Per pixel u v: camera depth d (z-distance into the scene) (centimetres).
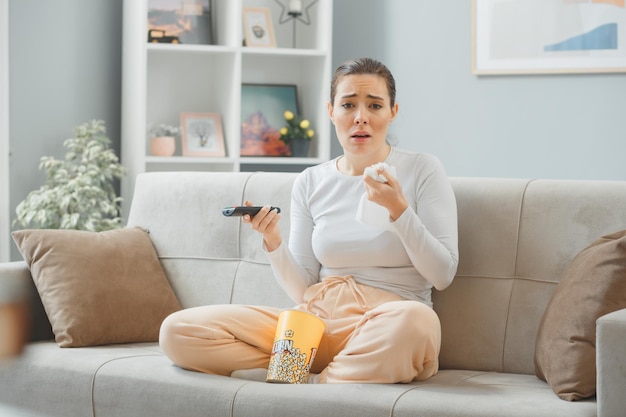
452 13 441
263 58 480
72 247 260
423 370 204
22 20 426
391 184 210
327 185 237
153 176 294
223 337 215
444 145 448
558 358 187
